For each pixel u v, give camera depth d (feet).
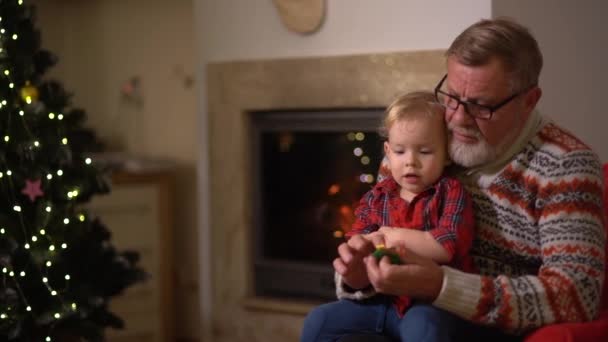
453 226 5.73
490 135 5.77
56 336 9.67
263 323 11.60
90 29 14.96
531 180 5.86
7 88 9.23
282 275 11.64
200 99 12.15
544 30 9.77
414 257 5.56
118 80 14.80
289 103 11.12
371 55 10.33
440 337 5.46
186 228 14.39
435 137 5.93
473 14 9.49
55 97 9.74
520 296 5.49
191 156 14.23
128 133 14.79
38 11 14.62
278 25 11.20
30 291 9.41
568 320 5.49
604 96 10.71
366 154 11.00
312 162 11.63
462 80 5.72
